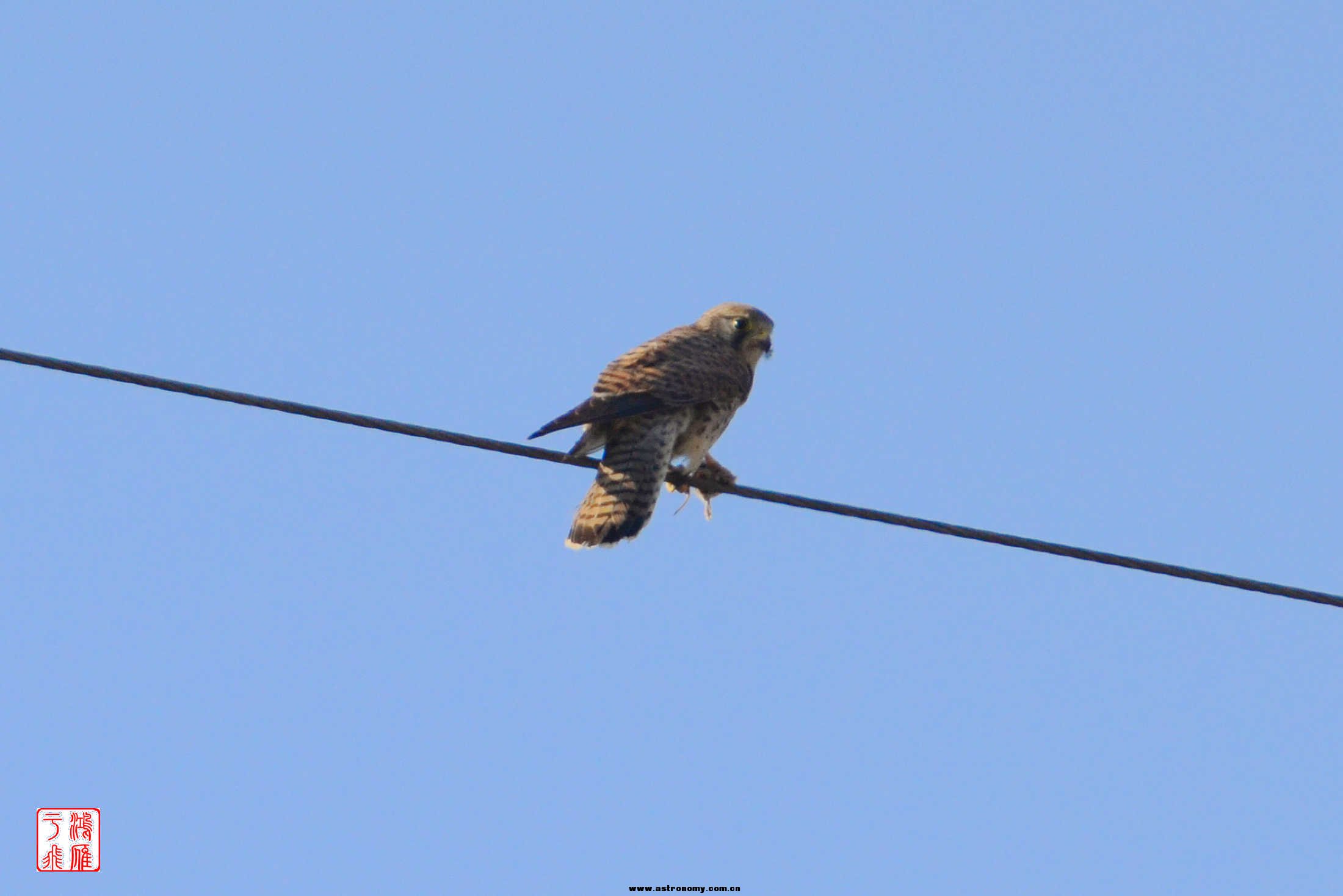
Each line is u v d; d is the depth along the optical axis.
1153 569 13.27
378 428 12.86
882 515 13.41
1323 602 13.27
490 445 13.41
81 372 12.00
